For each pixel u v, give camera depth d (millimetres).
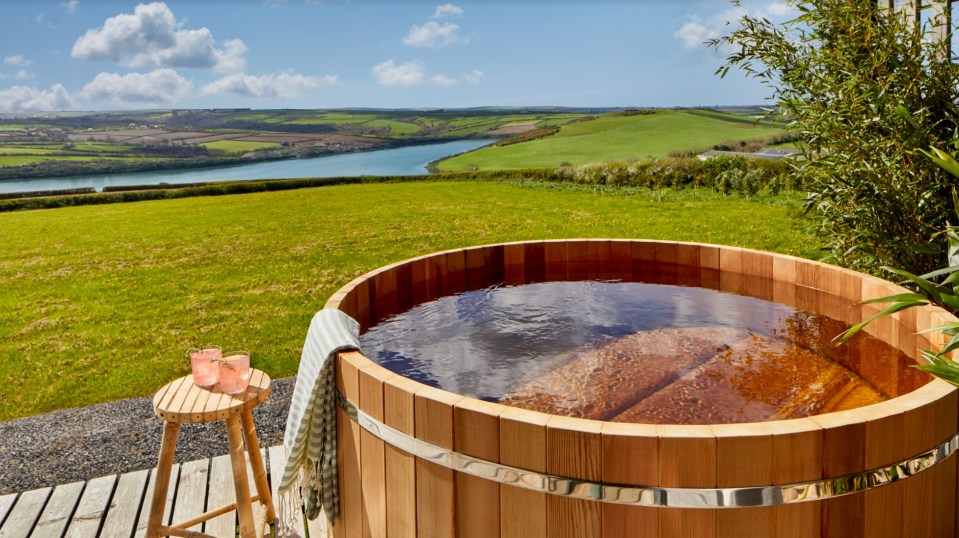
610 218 11578
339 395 1755
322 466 1846
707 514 1206
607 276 3227
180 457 3162
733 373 1870
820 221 3383
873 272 3033
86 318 6551
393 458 1543
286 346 5180
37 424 3732
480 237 10391
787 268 2775
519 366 1971
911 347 1984
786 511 1214
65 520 2455
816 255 7109
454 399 1393
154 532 2084
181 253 10438
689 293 2855
